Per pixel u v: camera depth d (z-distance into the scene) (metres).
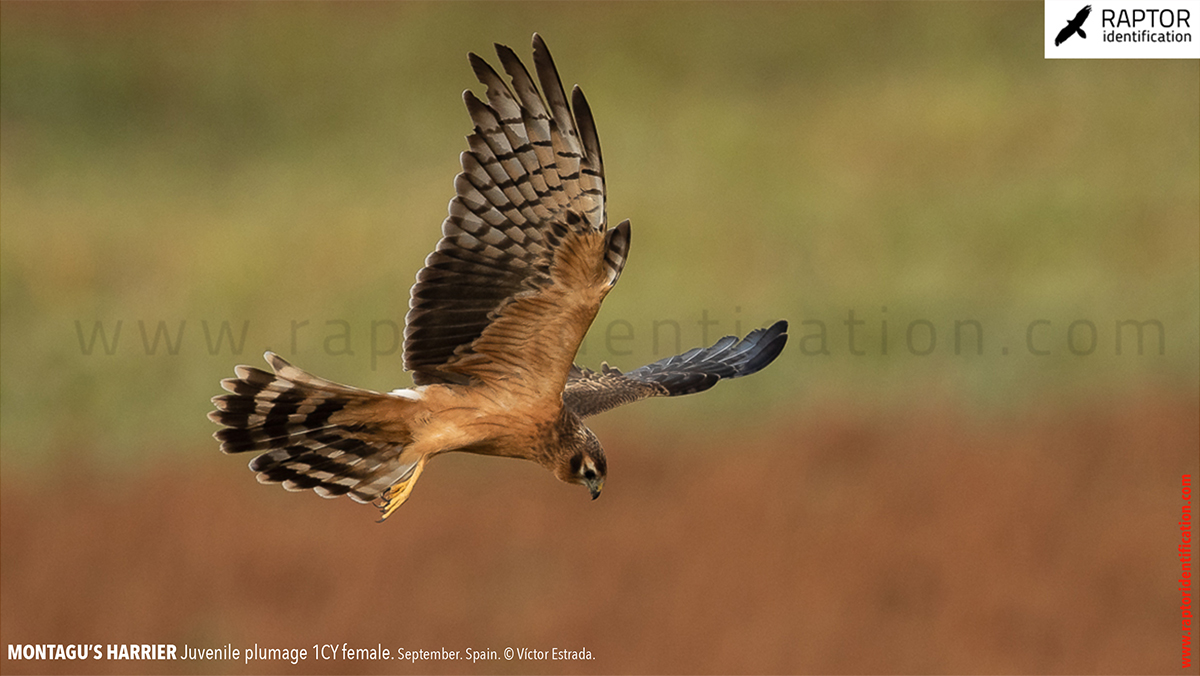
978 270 45.25
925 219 49.34
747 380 37.69
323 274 45.06
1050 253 46.62
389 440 11.09
